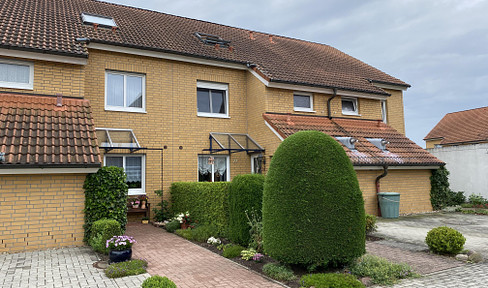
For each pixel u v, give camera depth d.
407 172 14.19
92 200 8.03
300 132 6.46
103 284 5.42
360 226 5.97
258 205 7.61
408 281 5.70
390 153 13.84
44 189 7.76
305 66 16.27
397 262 6.75
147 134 12.36
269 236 6.01
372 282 5.59
